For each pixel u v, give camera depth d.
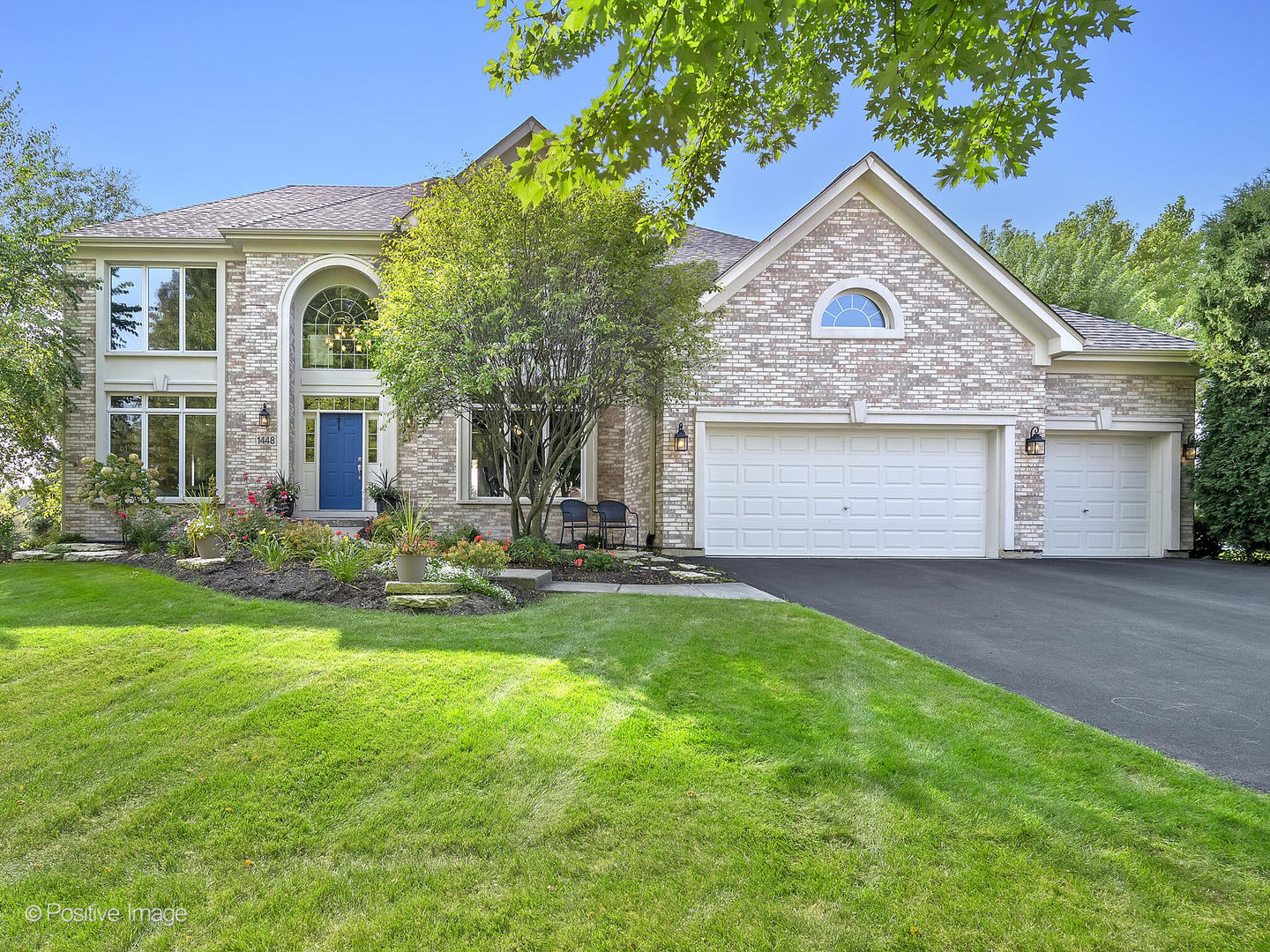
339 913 2.12
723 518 11.80
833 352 11.82
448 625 5.45
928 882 2.28
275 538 8.54
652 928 2.05
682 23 3.31
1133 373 12.72
